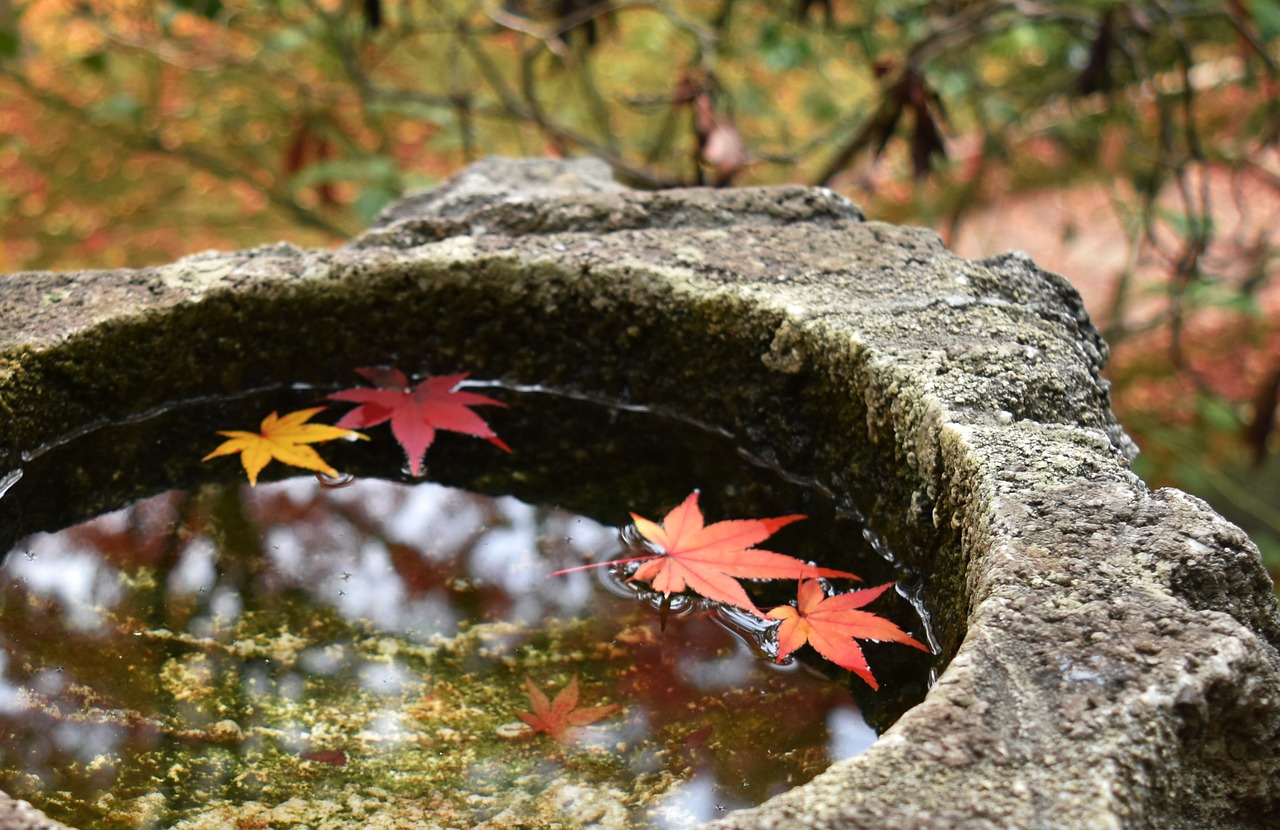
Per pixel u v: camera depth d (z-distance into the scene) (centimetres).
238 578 71
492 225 80
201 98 174
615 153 107
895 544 71
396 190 115
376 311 78
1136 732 58
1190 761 58
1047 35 119
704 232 79
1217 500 134
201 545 72
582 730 65
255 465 74
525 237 79
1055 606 61
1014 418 68
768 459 76
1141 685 58
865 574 71
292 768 64
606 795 63
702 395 77
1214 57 137
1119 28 102
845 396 72
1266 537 125
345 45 118
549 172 87
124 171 176
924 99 95
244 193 174
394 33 135
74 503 73
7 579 70
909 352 71
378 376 79
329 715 66
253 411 78
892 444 70
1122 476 65
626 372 79
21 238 164
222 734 65
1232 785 59
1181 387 157
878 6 122
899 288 75
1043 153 188
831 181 105
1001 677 59
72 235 167
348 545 72
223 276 77
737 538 70
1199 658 59
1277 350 161
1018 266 77
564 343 79
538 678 67
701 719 65
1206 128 158
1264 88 117
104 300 75
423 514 74
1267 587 62
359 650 68
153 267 77
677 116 121
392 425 76
